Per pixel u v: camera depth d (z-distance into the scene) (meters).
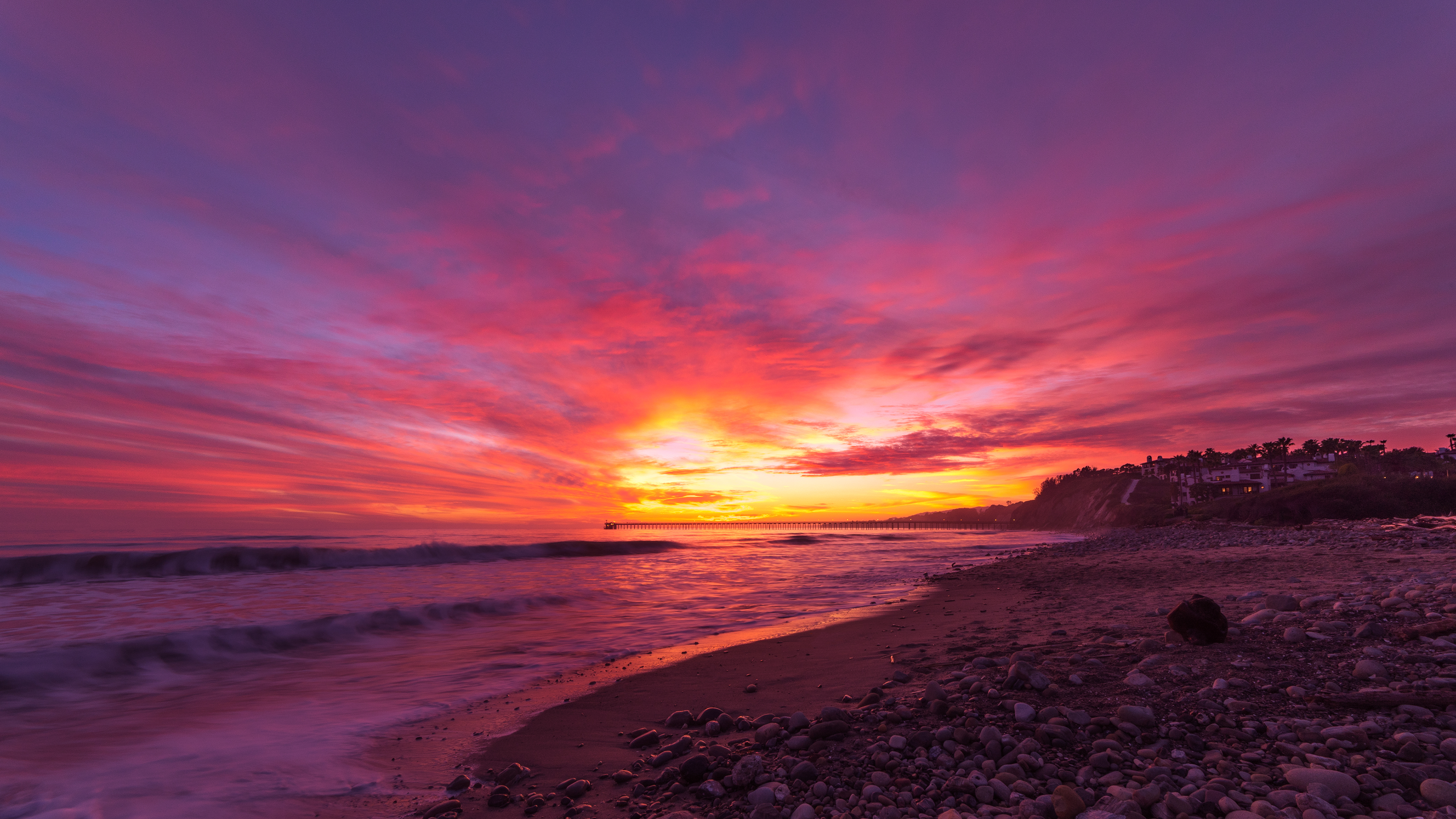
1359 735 3.62
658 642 9.83
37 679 7.57
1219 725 4.04
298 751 5.11
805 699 6.03
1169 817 3.00
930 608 12.43
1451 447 107.19
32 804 4.09
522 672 7.93
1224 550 22.11
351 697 6.82
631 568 23.50
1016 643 7.66
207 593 14.82
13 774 4.63
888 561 27.95
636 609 13.38
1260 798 3.10
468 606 13.06
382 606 12.78
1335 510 47.97
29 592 14.93
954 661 6.97
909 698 5.39
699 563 26.62
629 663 8.30
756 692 6.47
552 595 15.22
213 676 7.89
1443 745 3.35
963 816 3.18
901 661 7.30
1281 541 24.23
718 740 4.92
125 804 4.07
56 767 4.77
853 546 44.00
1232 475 116.62
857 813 3.35
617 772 4.47
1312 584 10.09
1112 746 3.82
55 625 10.40
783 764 4.08
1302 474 108.44
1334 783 3.04
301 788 4.33
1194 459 126.19
